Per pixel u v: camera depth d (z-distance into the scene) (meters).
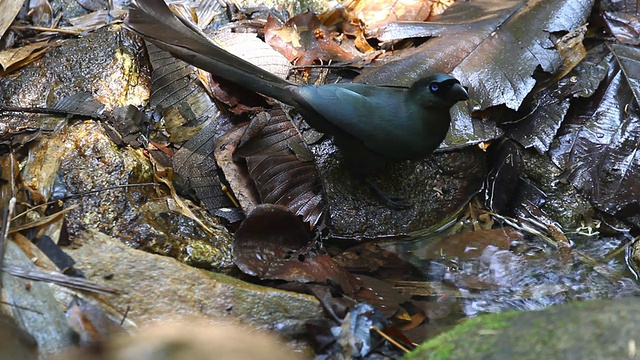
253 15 6.62
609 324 3.08
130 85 5.80
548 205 5.83
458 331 3.42
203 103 5.77
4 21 6.16
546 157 5.96
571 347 3.04
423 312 4.74
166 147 5.53
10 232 4.25
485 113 5.95
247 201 5.29
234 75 5.29
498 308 4.82
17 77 5.74
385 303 4.70
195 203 5.32
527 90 5.91
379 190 5.58
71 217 4.67
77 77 5.74
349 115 5.12
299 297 4.36
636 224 5.74
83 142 5.17
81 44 5.94
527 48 6.14
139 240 4.72
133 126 5.42
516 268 5.27
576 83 6.16
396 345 4.14
